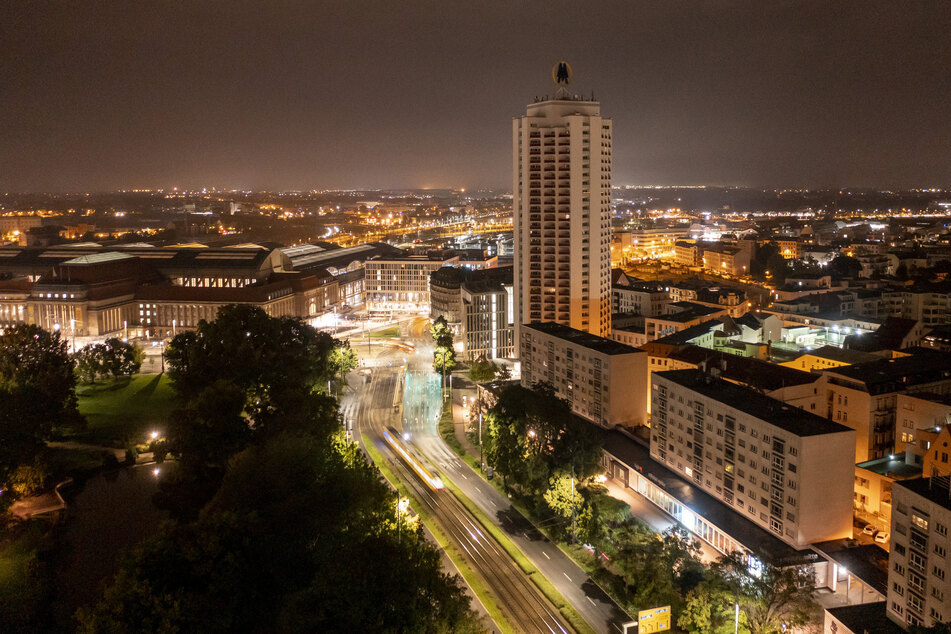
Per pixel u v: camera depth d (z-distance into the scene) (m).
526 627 132.00
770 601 119.19
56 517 174.00
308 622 105.81
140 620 106.62
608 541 153.88
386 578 108.62
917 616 116.00
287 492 136.00
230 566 115.12
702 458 171.50
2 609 133.12
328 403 188.75
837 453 142.00
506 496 190.38
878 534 152.50
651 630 122.25
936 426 169.75
